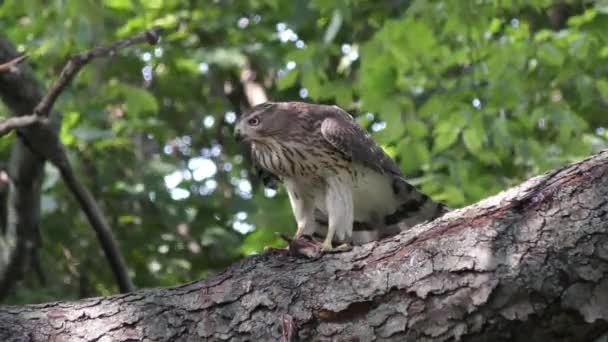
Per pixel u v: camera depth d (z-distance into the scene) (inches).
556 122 478.9
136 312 261.1
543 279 233.1
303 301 251.1
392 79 475.2
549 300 232.5
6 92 402.6
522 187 251.1
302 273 256.4
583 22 502.6
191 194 595.8
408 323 241.1
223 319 255.3
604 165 244.1
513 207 245.9
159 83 633.0
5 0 552.1
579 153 478.3
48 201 515.8
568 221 237.8
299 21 546.9
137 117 570.6
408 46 469.7
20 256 470.3
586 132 534.0
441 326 238.8
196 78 652.7
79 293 588.7
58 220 572.7
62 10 400.2
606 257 232.4
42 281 564.4
